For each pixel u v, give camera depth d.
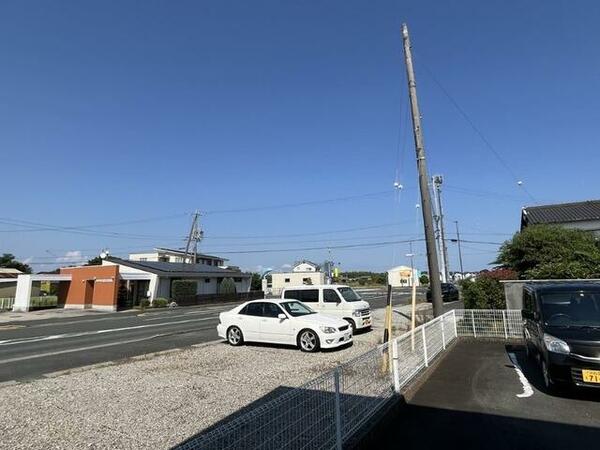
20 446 5.35
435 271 14.95
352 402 5.29
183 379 8.73
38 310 39.22
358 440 5.02
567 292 8.41
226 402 7.02
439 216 41.00
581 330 7.30
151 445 5.29
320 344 12.08
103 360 12.08
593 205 26.05
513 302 14.72
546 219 24.72
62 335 18.95
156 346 14.62
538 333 8.01
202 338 16.59
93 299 39.50
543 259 17.12
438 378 8.64
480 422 5.98
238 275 55.69
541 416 6.17
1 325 25.20
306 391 4.37
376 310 28.58
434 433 5.60
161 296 44.03
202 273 49.44
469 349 12.14
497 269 18.39
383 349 6.60
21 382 9.11
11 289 44.59
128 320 26.39
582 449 4.99
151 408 6.76
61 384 8.54
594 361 6.71
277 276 81.75
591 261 16.20
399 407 6.63
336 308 16.59
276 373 9.21
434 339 10.78
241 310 13.84
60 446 5.32
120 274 39.84
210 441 3.20
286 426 4.11
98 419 6.29
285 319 12.76
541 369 8.17
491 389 7.71
